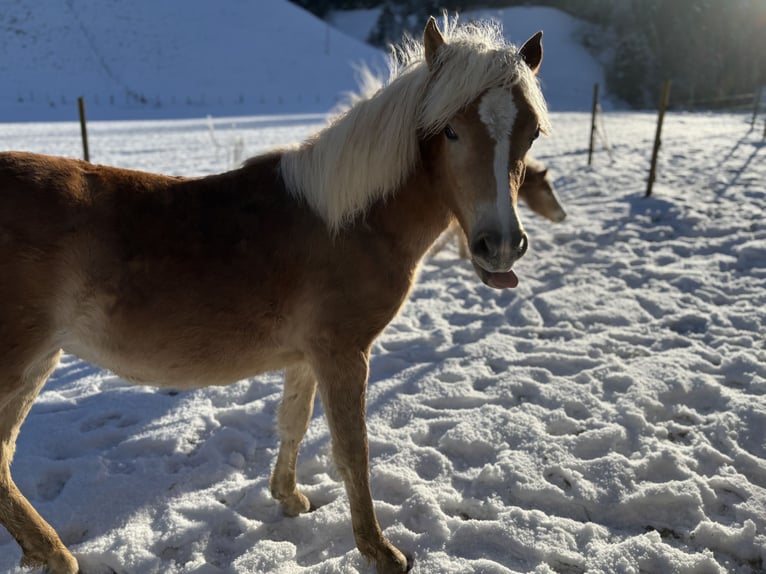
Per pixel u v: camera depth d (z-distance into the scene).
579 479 2.84
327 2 88.25
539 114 2.15
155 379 2.26
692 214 7.16
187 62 48.16
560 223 7.40
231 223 2.18
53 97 38.84
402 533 2.57
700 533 2.52
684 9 61.97
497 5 83.12
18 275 1.92
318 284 2.25
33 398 2.30
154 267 2.05
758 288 5.13
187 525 2.63
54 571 2.35
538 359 4.10
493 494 2.82
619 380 3.73
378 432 3.31
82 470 3.00
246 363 2.31
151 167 11.30
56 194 1.97
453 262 6.45
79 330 2.08
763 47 61.19
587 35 72.81
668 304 4.95
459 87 2.03
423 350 4.37
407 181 2.37
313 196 2.25
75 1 52.12
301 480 3.07
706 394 3.54
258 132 19.34
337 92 44.78
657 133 7.97
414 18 80.19
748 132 16.03
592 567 2.34
